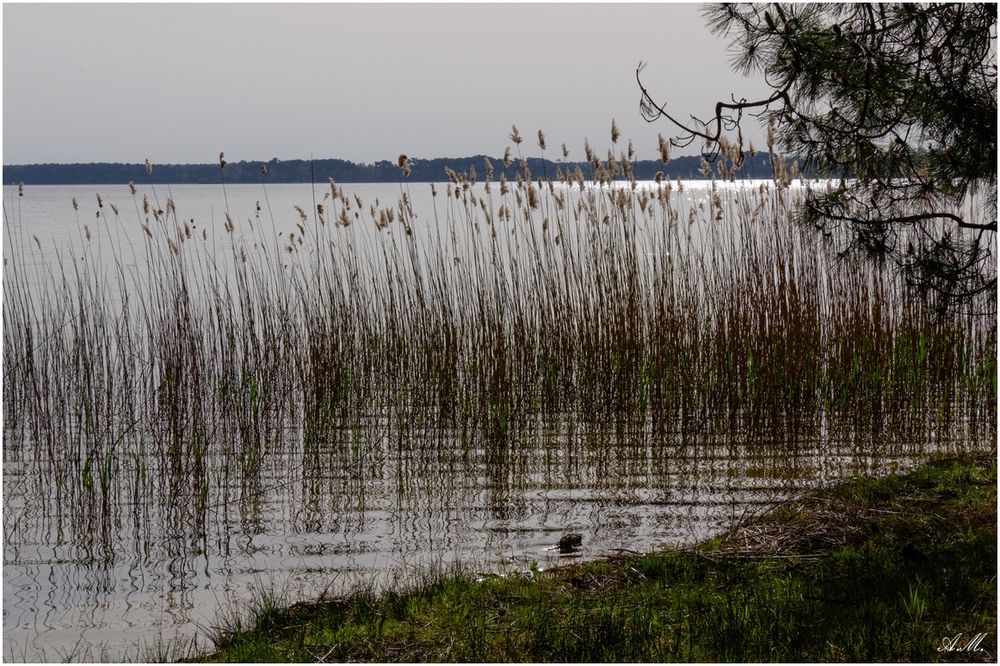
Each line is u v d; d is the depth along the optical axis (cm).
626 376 1031
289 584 632
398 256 1093
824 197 684
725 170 1000
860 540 640
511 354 1043
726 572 601
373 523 760
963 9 599
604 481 851
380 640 516
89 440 972
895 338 1022
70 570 668
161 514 791
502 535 723
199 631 559
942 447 918
